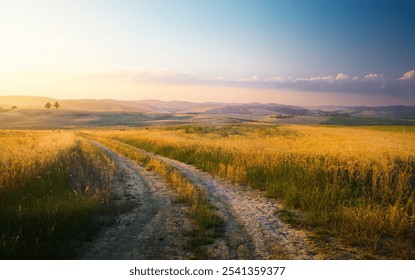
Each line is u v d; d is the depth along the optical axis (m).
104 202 11.24
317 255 7.73
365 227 8.82
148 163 23.09
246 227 9.79
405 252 7.49
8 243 6.83
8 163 12.78
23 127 197.38
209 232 9.31
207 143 31.44
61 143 24.89
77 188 11.79
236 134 57.12
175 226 9.73
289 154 19.89
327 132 62.97
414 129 80.62
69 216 8.69
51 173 13.16
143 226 9.66
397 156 18.95
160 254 7.73
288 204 12.02
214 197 13.52
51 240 7.54
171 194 13.92
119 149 34.28
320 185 13.39
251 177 16.39
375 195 11.96
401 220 8.75
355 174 14.52
